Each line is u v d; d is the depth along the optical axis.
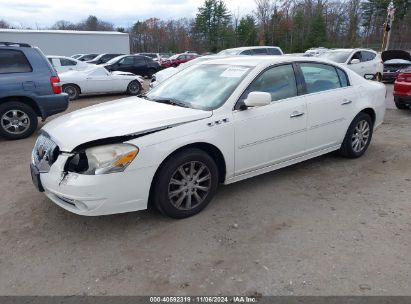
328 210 3.89
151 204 3.82
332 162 5.40
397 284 2.71
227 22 68.94
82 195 3.14
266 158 4.25
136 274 2.88
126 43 35.94
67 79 13.32
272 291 2.66
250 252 3.14
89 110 4.08
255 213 3.83
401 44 57.84
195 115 3.65
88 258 3.09
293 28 55.97
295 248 3.19
